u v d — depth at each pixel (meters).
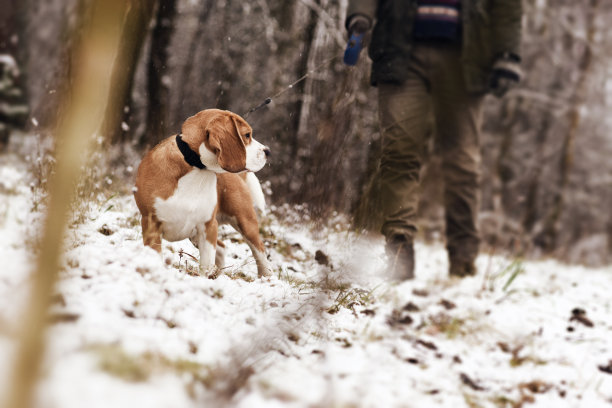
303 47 8.23
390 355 2.67
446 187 4.84
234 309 2.45
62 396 1.28
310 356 2.27
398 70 4.39
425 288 4.19
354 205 2.22
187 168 2.95
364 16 4.27
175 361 1.71
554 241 13.97
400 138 4.18
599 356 3.27
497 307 4.11
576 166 15.55
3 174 4.47
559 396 2.66
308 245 4.35
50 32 8.25
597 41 14.45
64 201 0.51
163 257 3.04
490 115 15.00
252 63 8.68
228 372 1.65
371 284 3.81
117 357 1.56
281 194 5.85
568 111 14.41
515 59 4.65
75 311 1.85
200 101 7.83
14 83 8.15
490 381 2.76
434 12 4.49
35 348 0.49
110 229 3.32
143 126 6.63
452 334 3.32
